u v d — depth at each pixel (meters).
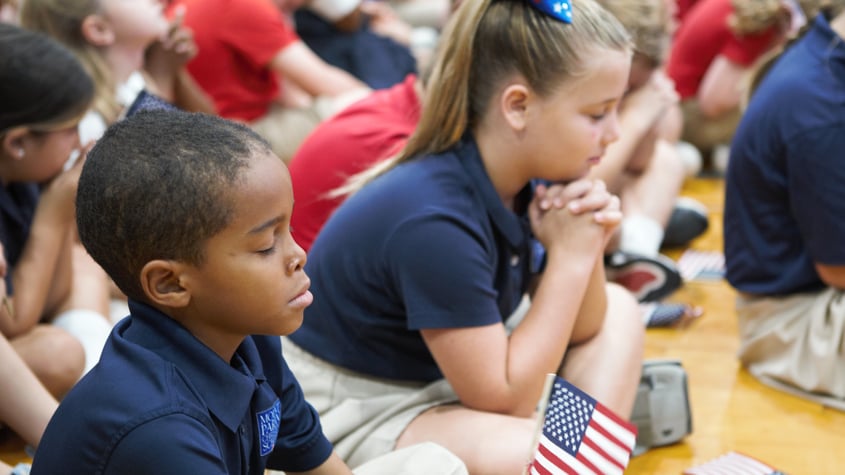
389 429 3.25
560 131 3.10
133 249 2.13
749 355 4.55
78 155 4.17
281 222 2.18
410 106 4.29
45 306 4.02
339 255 3.27
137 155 2.11
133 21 4.92
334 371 3.38
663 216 5.73
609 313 3.64
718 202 6.91
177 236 2.10
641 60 4.67
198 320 2.23
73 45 4.82
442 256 3.05
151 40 5.07
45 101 3.65
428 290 3.06
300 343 3.43
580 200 3.21
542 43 3.02
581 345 3.56
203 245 2.12
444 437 3.14
